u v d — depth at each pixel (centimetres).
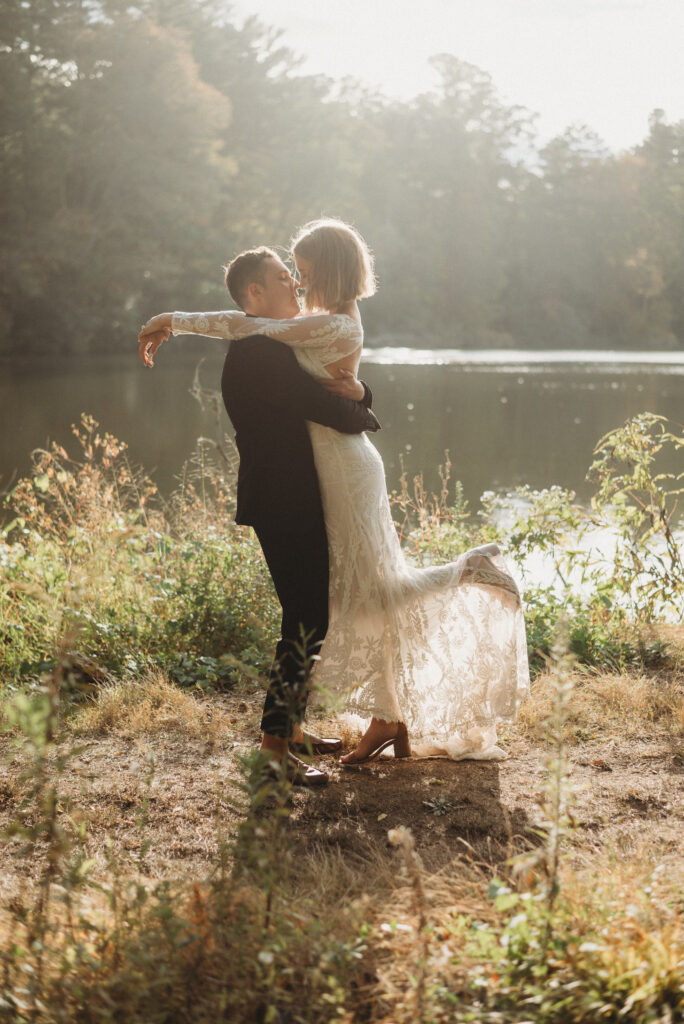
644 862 238
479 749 330
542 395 2628
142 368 3566
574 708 359
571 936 185
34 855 262
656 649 443
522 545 510
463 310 7612
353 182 6650
